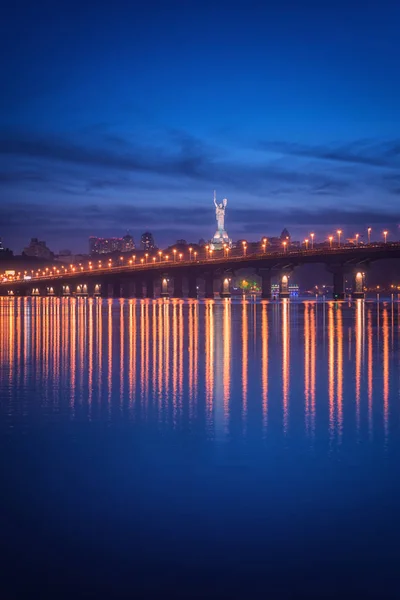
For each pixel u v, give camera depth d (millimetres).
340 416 23016
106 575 11000
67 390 29469
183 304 196750
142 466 16672
